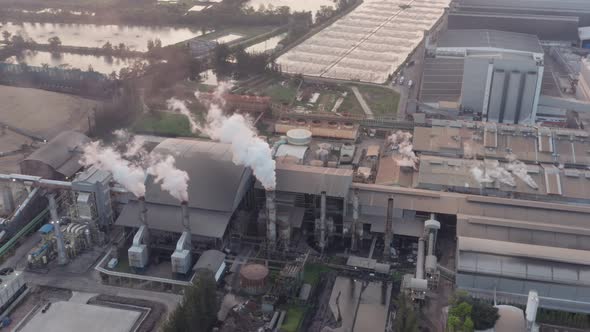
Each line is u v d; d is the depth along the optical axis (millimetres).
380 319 127750
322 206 145000
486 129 190625
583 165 179250
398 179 170375
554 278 126688
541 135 187250
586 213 150125
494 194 163500
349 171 160500
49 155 173250
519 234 141750
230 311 129125
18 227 155500
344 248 151625
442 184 165000
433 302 132250
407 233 149875
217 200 149125
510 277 127938
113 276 140500
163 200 152000
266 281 134625
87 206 150125
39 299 134000
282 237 146750
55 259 147500
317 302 133500
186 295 120438
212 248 147750
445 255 147750
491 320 118438
